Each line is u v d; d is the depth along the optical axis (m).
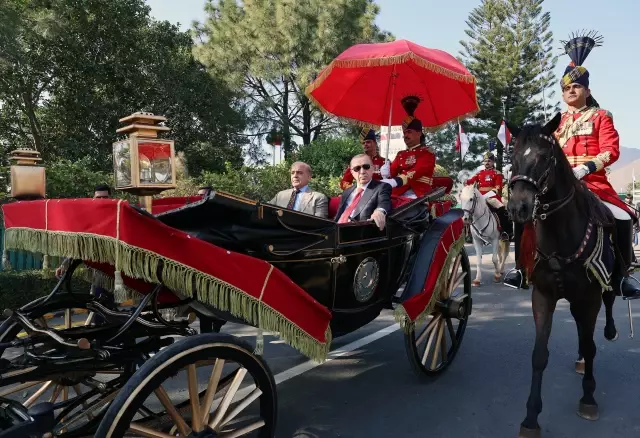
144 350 3.33
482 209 10.16
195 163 21.92
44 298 3.61
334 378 5.07
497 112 36.31
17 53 14.74
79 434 2.97
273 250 3.45
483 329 6.80
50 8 16.38
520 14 35.28
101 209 2.70
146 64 19.83
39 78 17.72
